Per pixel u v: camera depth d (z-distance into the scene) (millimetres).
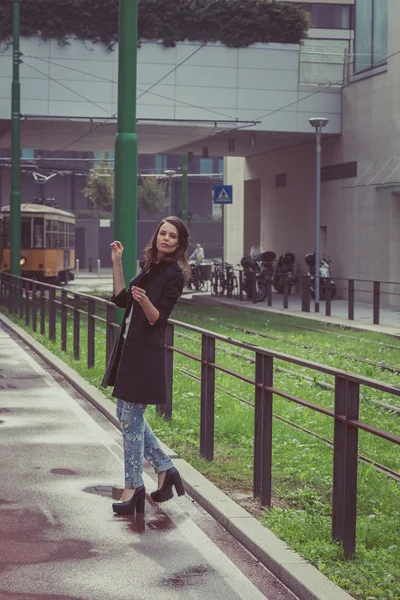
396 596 5719
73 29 35094
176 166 98938
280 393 7465
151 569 6367
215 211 101000
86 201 91750
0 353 19688
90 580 6141
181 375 15523
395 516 7551
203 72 36219
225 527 7340
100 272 77188
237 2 36156
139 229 92750
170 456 9594
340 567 6160
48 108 35312
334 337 23078
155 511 7797
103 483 8656
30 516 7582
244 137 39750
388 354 19516
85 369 15992
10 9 34969
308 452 10023
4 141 44688
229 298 39438
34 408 12695
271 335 23359
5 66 35188
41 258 45406
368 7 36031
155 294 7426
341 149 38000
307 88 37312
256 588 6047
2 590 5934
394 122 34000
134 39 16328
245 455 9883
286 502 8109
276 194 45719
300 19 36844
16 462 9469
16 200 33031
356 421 6297
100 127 37156
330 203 39219
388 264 34406
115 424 11492
